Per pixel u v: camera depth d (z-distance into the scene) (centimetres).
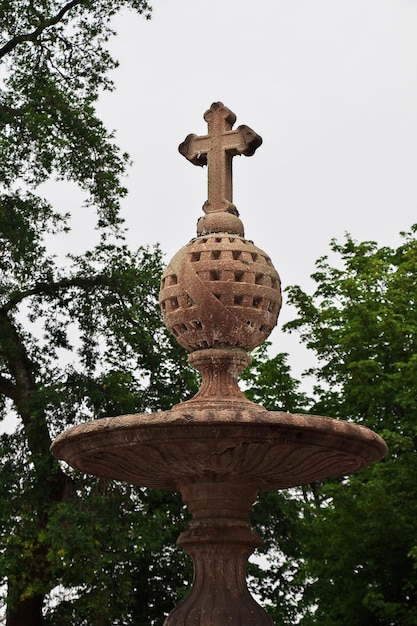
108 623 1972
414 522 1916
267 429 758
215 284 873
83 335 2141
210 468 814
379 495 1880
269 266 899
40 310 2172
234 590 838
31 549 1816
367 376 2097
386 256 2577
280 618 2353
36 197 2091
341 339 2184
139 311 2130
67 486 1955
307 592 2359
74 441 809
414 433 2064
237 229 921
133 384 2119
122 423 766
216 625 809
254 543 854
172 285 891
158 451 790
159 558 2247
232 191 948
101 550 1861
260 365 2525
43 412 1931
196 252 890
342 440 795
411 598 1961
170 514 2078
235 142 944
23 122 2012
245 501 853
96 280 2128
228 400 862
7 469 1942
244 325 877
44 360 2139
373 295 2292
